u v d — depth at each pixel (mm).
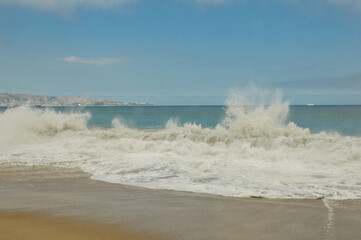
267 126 12164
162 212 4250
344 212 4215
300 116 36062
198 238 3359
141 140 11914
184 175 6707
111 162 8227
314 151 8914
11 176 6746
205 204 4629
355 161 7945
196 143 10648
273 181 6109
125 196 5121
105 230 3592
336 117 33062
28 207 4504
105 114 47969
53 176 6730
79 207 4492
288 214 4137
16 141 12336
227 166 7598
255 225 3738
